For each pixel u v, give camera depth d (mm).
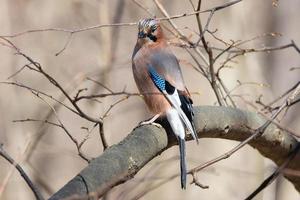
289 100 8484
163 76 10031
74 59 17344
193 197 14805
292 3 20438
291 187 16297
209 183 14586
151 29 10484
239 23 15023
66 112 18859
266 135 8930
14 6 18266
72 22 18062
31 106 16828
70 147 18562
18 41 17672
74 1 15797
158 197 15047
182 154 8773
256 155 14555
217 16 14859
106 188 6906
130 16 15414
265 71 18312
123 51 15125
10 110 16188
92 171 6945
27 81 17109
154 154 8141
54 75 17297
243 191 14484
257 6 18375
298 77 20062
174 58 10328
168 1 15000
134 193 11016
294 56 20172
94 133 16578
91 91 13008
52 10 18422
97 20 15797
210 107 8906
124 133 17984
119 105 17594
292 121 17031
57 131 18562
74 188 6648
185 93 9867
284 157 9281
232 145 14570
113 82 14484
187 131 9008
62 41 17828
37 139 10227
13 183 15391
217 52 13992
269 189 14312
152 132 8203
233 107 9070
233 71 14320
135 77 10383
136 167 7539
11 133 15688
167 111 9438
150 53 10344
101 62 13031
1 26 16969
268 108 9258
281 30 20375
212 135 8977
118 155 7320
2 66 16375
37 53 17406
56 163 19344
